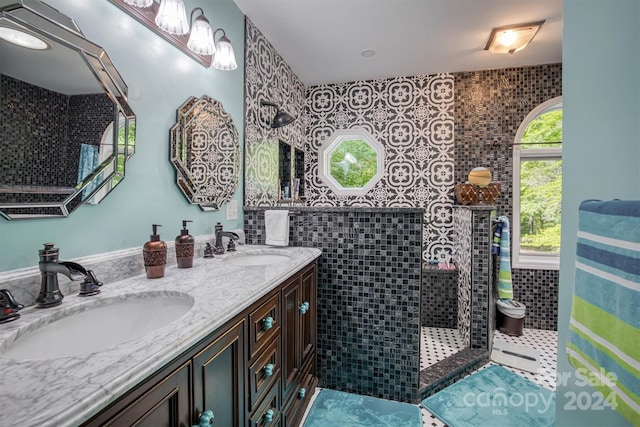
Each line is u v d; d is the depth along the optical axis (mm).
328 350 1884
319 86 3344
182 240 1279
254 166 2234
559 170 2932
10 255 839
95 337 871
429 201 3102
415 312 1749
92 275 948
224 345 869
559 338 993
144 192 1283
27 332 726
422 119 3102
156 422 615
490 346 2332
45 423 401
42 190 903
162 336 654
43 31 889
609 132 805
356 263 1821
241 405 967
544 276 2871
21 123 846
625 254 595
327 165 3375
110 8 1112
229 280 1099
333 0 1928
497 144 2936
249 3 1957
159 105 1357
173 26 1279
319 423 1582
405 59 2732
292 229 1913
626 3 751
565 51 980
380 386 1809
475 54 2635
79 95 999
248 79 2123
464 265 2541
